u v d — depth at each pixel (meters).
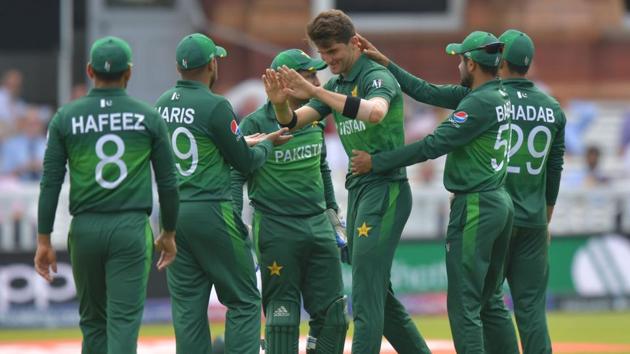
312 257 28.97
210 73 27.16
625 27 79.50
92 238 24.69
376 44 78.50
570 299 53.25
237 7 78.06
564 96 79.12
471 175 27.08
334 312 29.05
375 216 26.86
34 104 70.31
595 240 53.72
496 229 27.02
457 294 27.22
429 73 78.62
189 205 26.69
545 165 28.72
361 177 27.14
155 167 25.02
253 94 67.25
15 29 69.69
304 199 28.61
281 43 78.12
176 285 27.14
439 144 26.56
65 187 48.50
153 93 78.44
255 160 26.97
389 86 26.36
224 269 26.94
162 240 25.50
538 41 79.19
